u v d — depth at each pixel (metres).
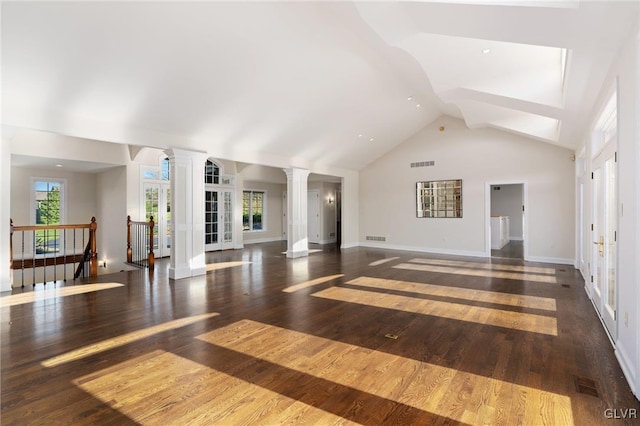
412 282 5.68
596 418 2.01
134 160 7.93
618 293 2.80
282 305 4.37
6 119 3.93
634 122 2.32
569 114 4.29
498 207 12.95
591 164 4.46
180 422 1.99
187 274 6.07
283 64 4.75
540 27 2.52
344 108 6.59
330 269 6.88
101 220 8.71
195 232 6.20
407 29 3.24
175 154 5.76
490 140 8.38
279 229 12.84
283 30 4.13
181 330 3.49
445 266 7.16
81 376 2.54
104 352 2.96
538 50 3.74
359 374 2.57
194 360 2.81
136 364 2.73
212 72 4.48
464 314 4.00
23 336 3.32
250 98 5.29
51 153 6.50
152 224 6.74
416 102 7.43
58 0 3.02
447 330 3.49
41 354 2.91
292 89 5.40
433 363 2.75
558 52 3.75
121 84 4.21
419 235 9.56
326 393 2.30
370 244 10.59
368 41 4.53
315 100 5.95
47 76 3.76
